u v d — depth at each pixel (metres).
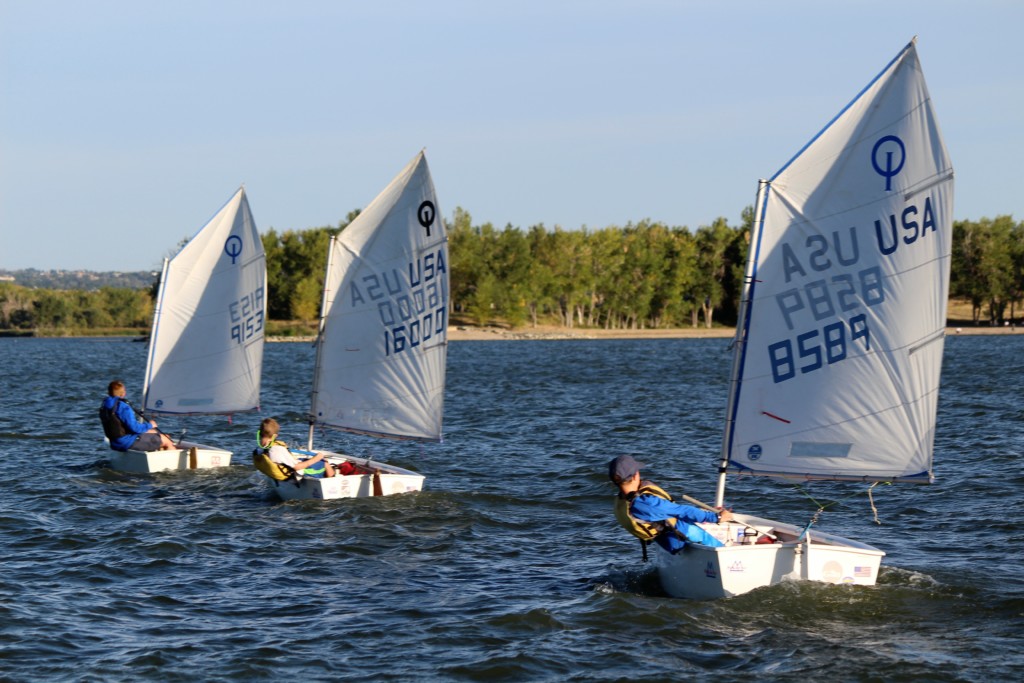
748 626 23.62
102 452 53.12
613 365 145.50
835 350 26.52
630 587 27.23
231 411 49.56
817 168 26.31
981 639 22.75
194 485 42.44
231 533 33.59
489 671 21.41
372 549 31.70
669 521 25.47
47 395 92.25
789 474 27.00
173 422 68.56
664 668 21.41
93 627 24.19
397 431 41.22
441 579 28.44
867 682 20.53
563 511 37.97
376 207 40.66
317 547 31.84
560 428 65.31
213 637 23.53
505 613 25.02
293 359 176.62
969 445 53.00
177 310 49.31
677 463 49.97
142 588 27.50
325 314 41.56
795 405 26.86
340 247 41.28
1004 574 27.78
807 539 25.80
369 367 41.31
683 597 26.06
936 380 25.95
